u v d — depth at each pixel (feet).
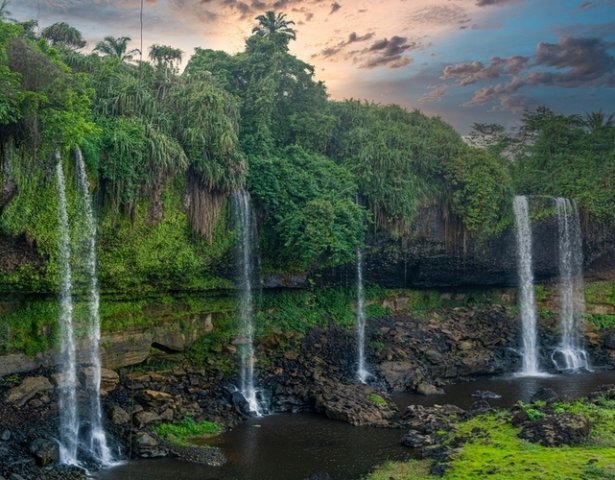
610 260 163.32
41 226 80.28
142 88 97.60
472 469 62.13
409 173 137.49
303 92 135.64
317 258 123.13
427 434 82.28
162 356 101.45
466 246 146.41
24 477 66.13
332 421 92.89
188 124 99.81
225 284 109.29
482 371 129.80
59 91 76.69
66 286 84.53
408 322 140.05
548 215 155.12
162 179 94.84
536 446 68.08
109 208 89.25
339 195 121.80
